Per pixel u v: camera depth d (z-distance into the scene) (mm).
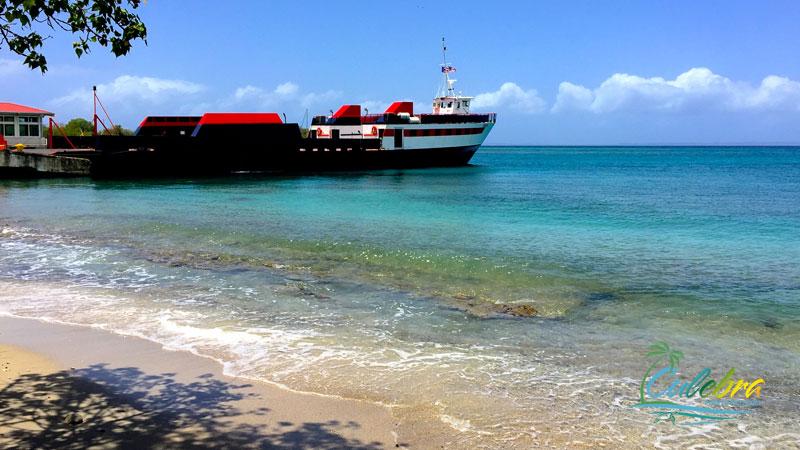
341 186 38375
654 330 8906
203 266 13570
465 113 62562
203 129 47281
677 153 174750
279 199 29297
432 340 8352
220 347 7898
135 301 10461
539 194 33219
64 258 14492
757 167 75562
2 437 5059
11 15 5250
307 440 5207
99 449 4895
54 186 37188
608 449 5207
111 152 44188
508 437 5379
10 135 50656
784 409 6160
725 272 12836
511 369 7180
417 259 14000
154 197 30172
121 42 5840
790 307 10164
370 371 7035
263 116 49438
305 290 11367
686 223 20625
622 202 28391
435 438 5324
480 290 11359
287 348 7898
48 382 6523
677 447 5289
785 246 16000
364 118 57781
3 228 19344
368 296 10930
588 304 10359
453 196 31516
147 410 5773
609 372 7133
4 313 9602
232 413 5754
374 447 5113
